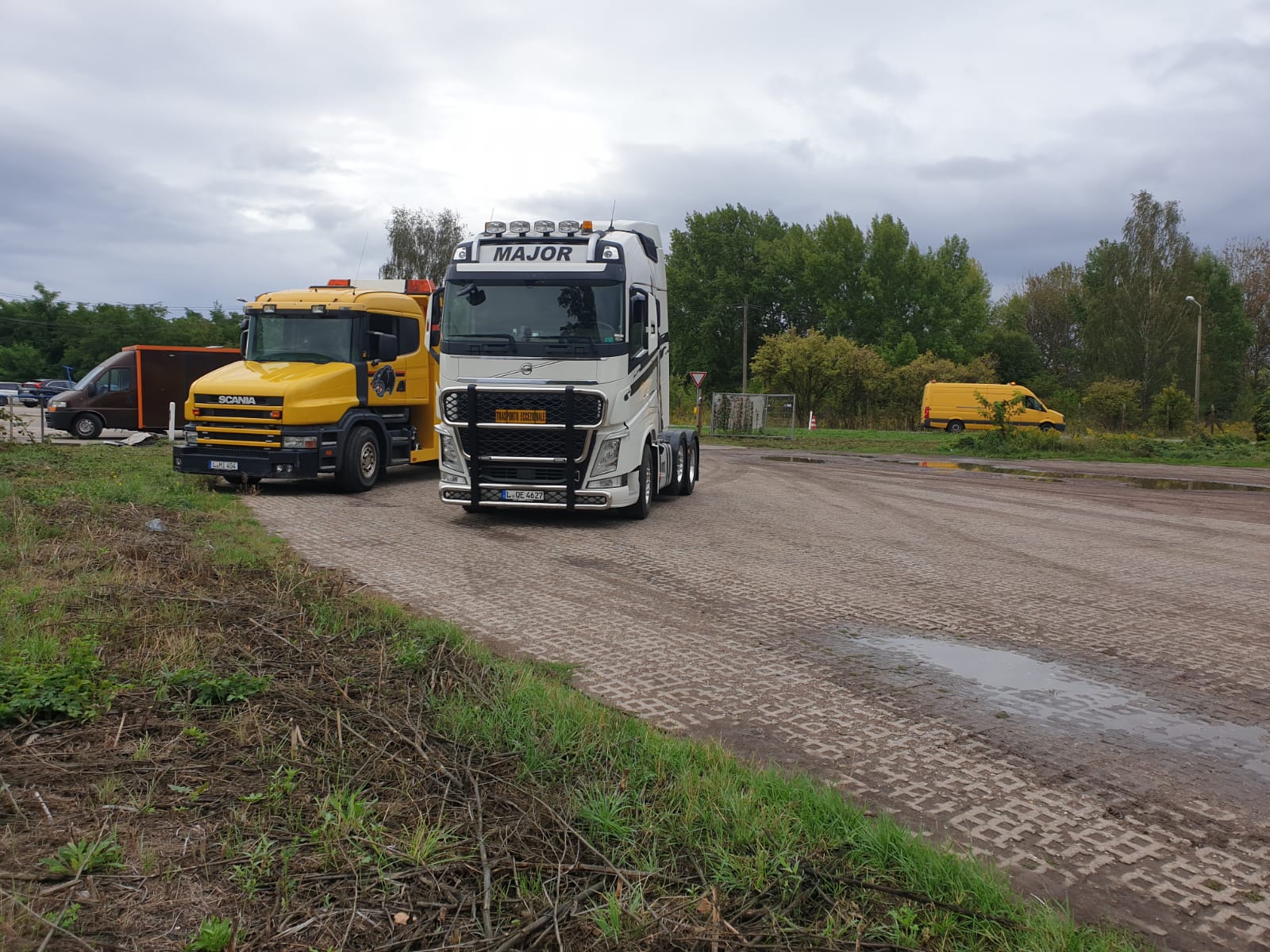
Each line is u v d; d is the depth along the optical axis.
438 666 5.34
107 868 2.92
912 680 5.97
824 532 12.28
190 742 3.98
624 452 11.91
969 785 4.34
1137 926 3.16
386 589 7.91
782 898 3.05
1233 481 24.00
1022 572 9.89
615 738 4.36
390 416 15.96
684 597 8.12
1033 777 4.46
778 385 53.22
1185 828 3.97
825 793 3.88
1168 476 25.09
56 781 3.52
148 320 91.31
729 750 4.62
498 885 3.03
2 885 2.78
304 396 14.02
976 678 6.06
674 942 2.78
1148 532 13.41
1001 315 85.94
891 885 3.20
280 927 2.71
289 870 3.02
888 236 69.50
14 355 84.12
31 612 5.82
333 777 3.75
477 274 11.81
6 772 3.55
